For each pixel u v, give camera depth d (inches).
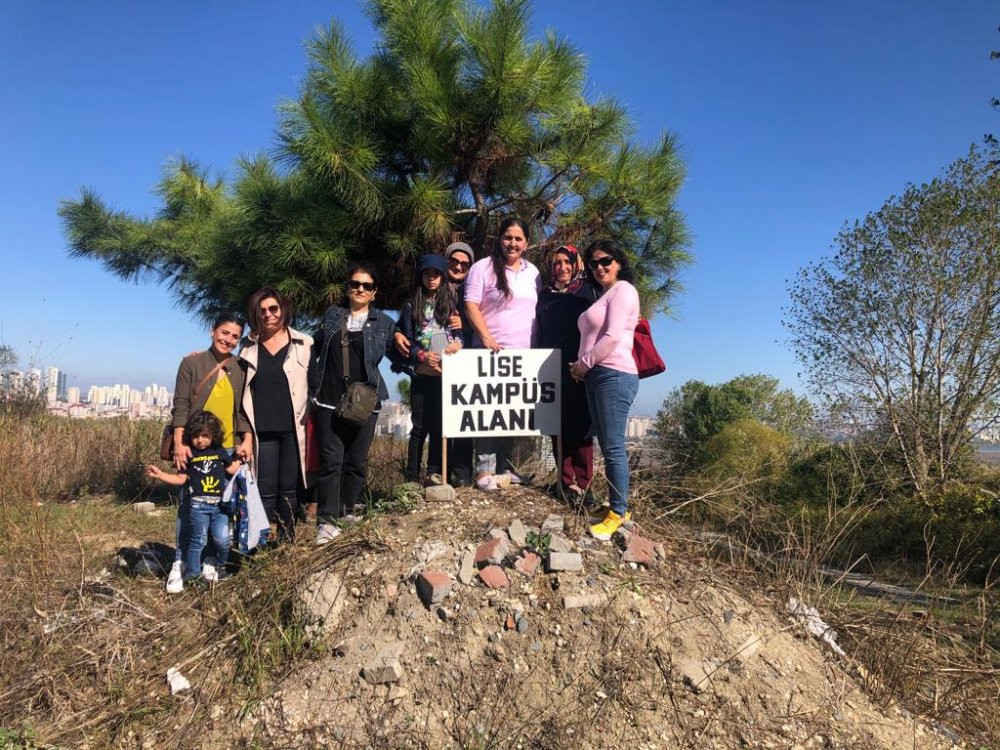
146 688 146.7
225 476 190.7
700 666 143.3
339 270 326.6
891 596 217.5
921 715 152.6
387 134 328.5
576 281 203.9
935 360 505.7
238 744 130.0
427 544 162.9
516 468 228.2
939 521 374.6
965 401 491.8
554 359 195.2
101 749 130.7
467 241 349.4
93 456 376.5
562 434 196.1
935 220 509.4
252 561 185.0
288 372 205.3
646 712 133.0
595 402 173.6
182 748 129.3
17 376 513.7
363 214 313.0
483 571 153.6
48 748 130.1
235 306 374.9
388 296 363.9
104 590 188.7
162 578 202.8
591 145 332.8
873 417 511.8
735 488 211.8
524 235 196.1
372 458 347.3
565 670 138.3
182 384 202.4
